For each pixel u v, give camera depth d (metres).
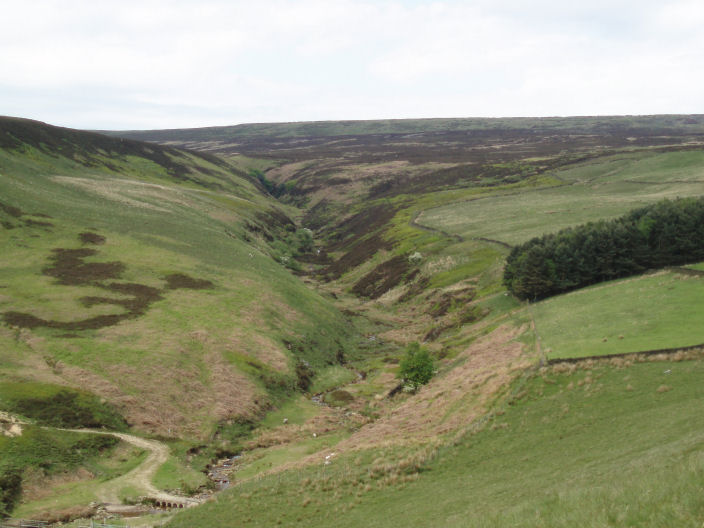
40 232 94.50
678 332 47.03
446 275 116.25
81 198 120.56
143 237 105.00
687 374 37.72
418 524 26.47
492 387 45.59
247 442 53.09
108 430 48.44
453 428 41.41
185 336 68.06
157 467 43.94
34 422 44.97
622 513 17.69
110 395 52.62
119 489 39.47
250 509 33.81
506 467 31.95
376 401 63.88
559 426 35.69
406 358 65.94
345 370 79.25
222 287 88.75
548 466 29.91
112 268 86.62
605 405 36.72
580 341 51.72
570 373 42.97
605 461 27.44
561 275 82.06
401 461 36.38
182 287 84.88
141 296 78.31
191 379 59.72
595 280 82.06
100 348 60.72
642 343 45.62
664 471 20.31
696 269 68.12
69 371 55.00
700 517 15.85
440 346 79.38
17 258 83.19
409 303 113.00
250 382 63.25
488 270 109.31
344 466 39.16
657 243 80.56
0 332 60.50
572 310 67.12
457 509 26.95
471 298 99.19
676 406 33.06
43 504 36.28
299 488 36.00
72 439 44.16
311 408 63.22
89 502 37.22
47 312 67.94
